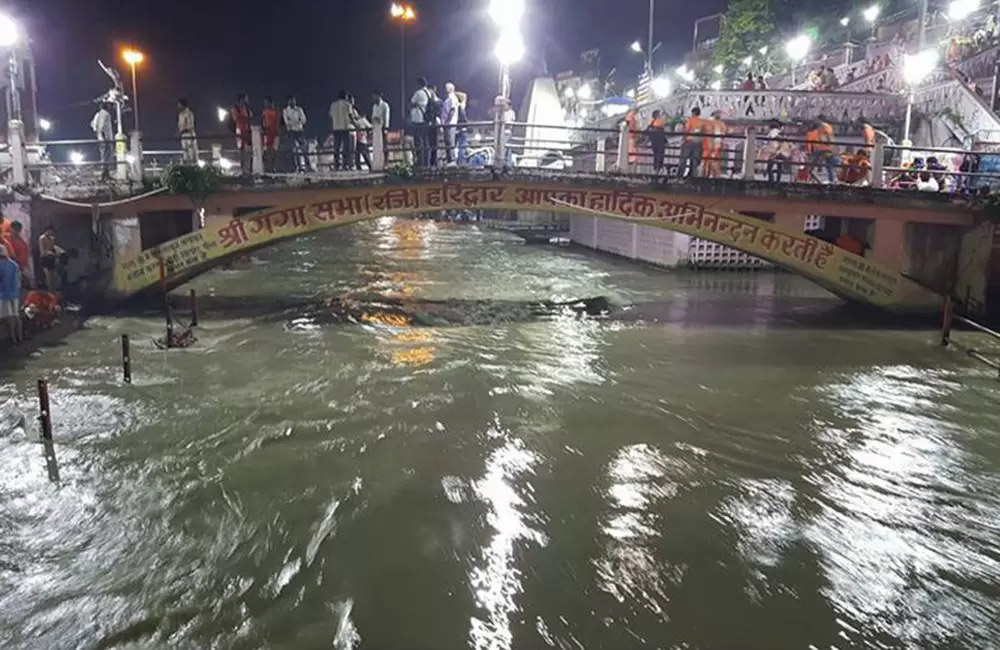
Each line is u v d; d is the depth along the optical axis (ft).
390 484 30.94
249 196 59.62
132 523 27.61
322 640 21.26
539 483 31.37
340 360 49.34
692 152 63.72
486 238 143.64
